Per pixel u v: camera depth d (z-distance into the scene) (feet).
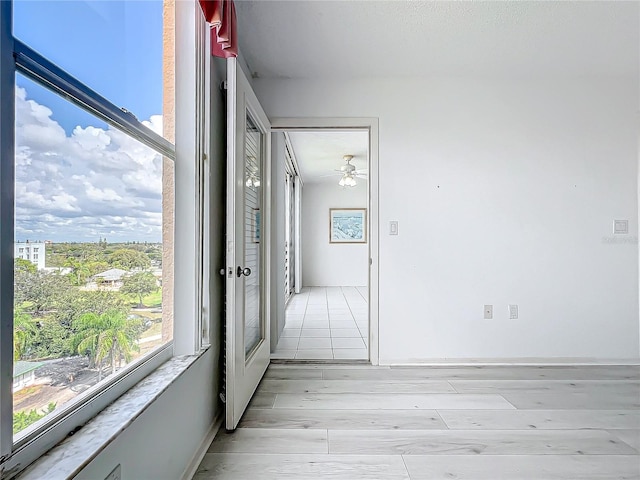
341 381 8.91
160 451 4.36
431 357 10.18
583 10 7.16
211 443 6.12
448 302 10.18
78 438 3.14
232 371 6.42
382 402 7.70
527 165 10.16
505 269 10.20
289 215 22.20
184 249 5.66
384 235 10.16
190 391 5.37
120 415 3.58
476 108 10.11
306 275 27.89
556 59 9.12
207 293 6.05
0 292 2.48
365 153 18.69
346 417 7.04
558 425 6.73
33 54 2.75
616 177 10.18
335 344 12.09
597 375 9.34
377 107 10.12
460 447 6.00
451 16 7.36
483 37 8.12
